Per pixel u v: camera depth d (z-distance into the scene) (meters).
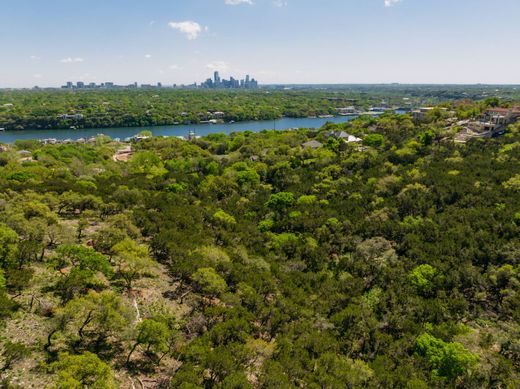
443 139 102.69
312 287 43.50
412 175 76.31
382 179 75.06
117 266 40.66
